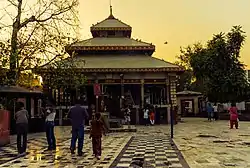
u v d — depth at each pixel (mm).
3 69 23391
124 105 37031
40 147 16406
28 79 26859
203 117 53062
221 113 46438
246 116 42625
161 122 37344
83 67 37969
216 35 49062
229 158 12422
